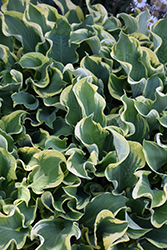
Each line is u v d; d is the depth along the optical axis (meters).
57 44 1.38
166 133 1.26
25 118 1.28
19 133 1.26
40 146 1.25
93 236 1.16
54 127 1.32
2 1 1.53
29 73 1.40
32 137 1.31
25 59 1.30
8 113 1.32
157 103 1.25
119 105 1.37
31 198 1.18
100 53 1.38
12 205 1.12
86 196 1.18
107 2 2.17
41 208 1.18
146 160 1.14
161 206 1.16
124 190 1.19
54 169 1.16
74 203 1.17
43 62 1.31
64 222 1.17
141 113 1.20
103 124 1.22
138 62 1.32
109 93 1.38
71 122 1.25
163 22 1.40
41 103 1.37
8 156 1.17
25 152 1.25
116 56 1.30
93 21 1.48
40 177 1.17
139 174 1.15
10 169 1.19
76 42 1.35
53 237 1.12
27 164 1.22
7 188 1.21
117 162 1.15
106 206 1.16
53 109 1.34
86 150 1.25
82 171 1.14
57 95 1.33
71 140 1.32
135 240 1.17
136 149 1.17
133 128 1.19
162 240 1.15
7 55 1.34
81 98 1.19
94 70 1.36
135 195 1.11
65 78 1.33
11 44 1.41
